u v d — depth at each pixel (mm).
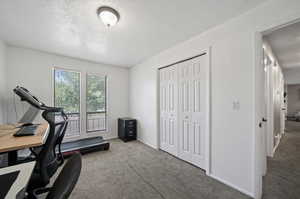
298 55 3217
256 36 1557
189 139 2480
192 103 2418
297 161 2494
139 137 3830
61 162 1507
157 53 3096
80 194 1639
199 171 2178
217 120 1948
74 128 3504
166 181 1908
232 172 1771
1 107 2443
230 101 1794
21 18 1823
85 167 2299
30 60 2877
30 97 1977
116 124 4133
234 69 1754
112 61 3693
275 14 1413
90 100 3750
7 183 715
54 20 1870
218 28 1942
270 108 2689
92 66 3715
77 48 2836
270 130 2693
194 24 1933
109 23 1737
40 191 1145
